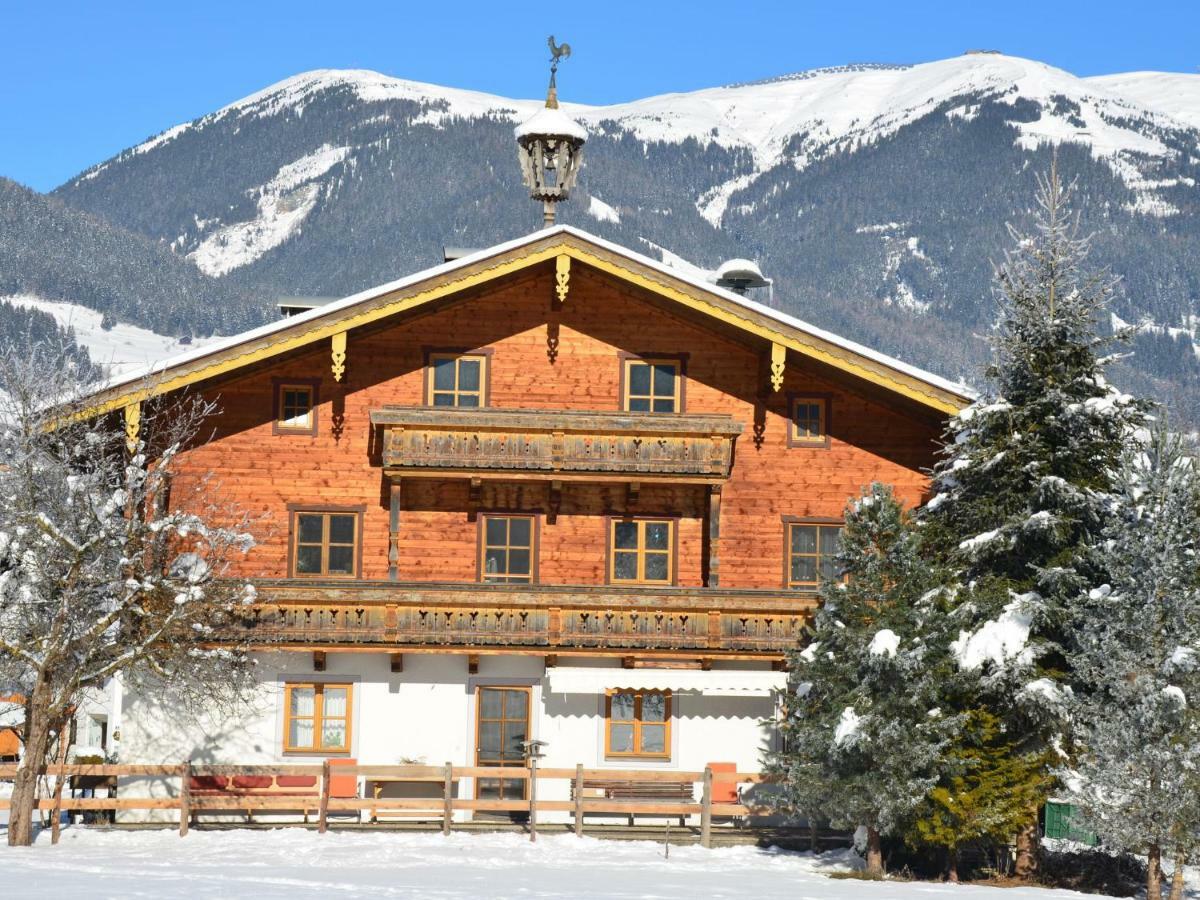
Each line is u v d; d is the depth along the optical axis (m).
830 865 31.89
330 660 36.34
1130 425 32.31
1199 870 32.69
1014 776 30.27
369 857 30.12
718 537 37.66
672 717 36.91
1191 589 29.58
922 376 36.78
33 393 32.41
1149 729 28.66
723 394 38.97
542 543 38.31
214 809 35.00
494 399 38.47
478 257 36.88
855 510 32.69
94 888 23.38
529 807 33.78
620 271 37.06
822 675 31.66
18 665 32.28
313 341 36.62
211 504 35.31
